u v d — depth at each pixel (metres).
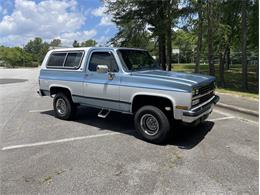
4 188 4.09
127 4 22.42
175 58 71.94
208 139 6.10
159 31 20.38
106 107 6.67
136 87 5.90
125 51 6.61
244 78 15.20
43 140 6.18
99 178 4.32
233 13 18.92
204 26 16.48
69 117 7.86
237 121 7.61
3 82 20.52
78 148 5.63
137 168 4.66
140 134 6.09
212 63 16.16
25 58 76.50
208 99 6.25
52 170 4.63
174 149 5.53
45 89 8.21
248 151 5.36
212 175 4.37
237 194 3.82
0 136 6.51
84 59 7.05
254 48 22.95
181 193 3.86
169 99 5.46
